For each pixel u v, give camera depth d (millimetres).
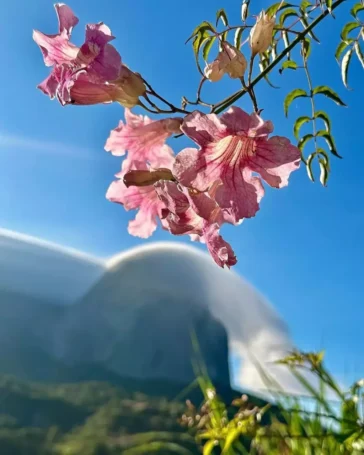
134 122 1950
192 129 1486
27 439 15523
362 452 3045
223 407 3564
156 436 3986
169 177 1701
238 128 1449
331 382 3336
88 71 1534
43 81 1680
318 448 3260
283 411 3514
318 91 2186
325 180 2197
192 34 2037
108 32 1562
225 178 1521
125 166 1979
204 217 1542
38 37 1667
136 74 1676
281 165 1565
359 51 2227
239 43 2115
